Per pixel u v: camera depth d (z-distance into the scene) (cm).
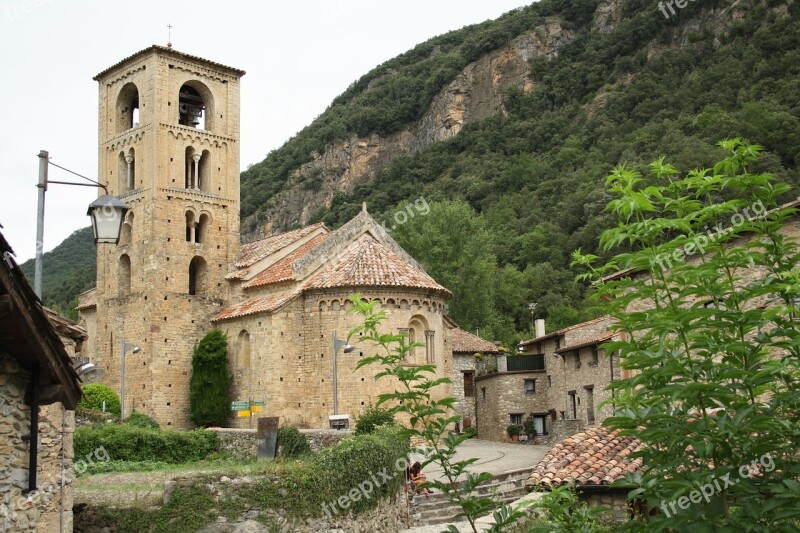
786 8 12494
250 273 5491
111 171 5788
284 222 17525
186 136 5603
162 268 5378
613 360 4609
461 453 4853
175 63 5584
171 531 2261
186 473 2741
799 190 5956
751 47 11875
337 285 4734
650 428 1048
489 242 8800
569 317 8638
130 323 5447
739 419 988
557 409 5734
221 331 5306
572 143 13150
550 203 11731
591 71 15112
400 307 4759
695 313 1042
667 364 1050
